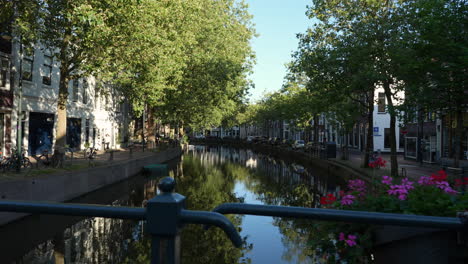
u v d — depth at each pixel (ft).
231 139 340.59
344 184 72.90
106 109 127.65
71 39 56.34
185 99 105.91
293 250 30.01
